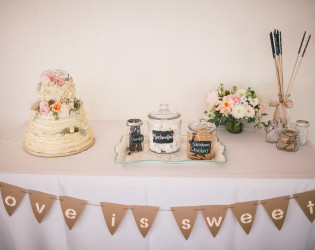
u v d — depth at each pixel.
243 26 1.54
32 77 1.70
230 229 1.16
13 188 1.13
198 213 1.13
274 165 1.17
